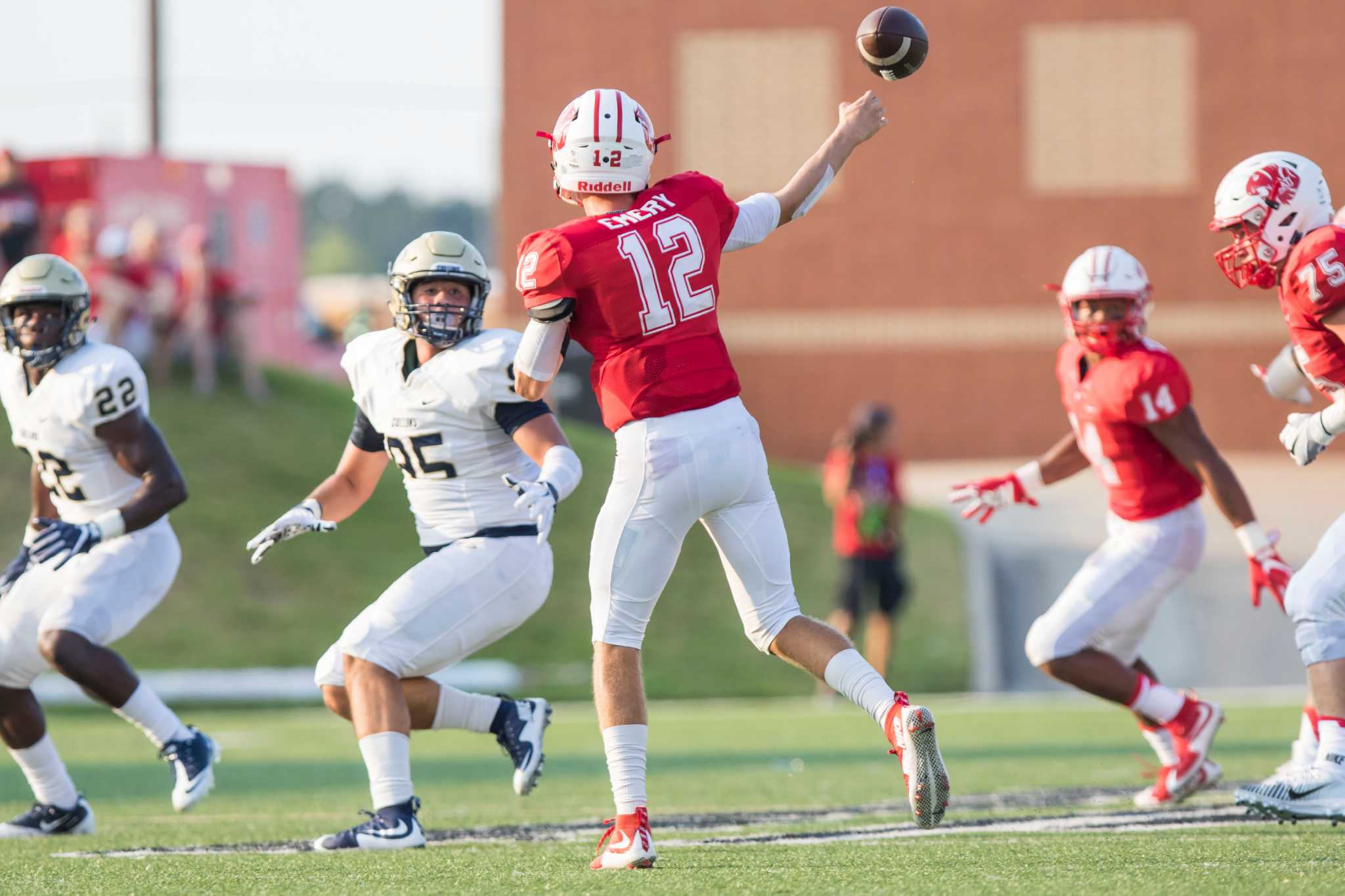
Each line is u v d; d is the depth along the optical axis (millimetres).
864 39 15344
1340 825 15695
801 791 21203
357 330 17984
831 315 84250
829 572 50406
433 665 16000
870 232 84000
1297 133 81938
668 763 26344
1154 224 82750
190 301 56875
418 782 23859
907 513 58719
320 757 28734
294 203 67125
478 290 16016
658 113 83688
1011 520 62156
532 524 16391
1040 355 83125
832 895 11578
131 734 35031
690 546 51594
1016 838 15070
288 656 44188
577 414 73250
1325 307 14477
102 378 17516
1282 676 46562
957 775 22688
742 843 15289
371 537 50812
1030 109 83312
